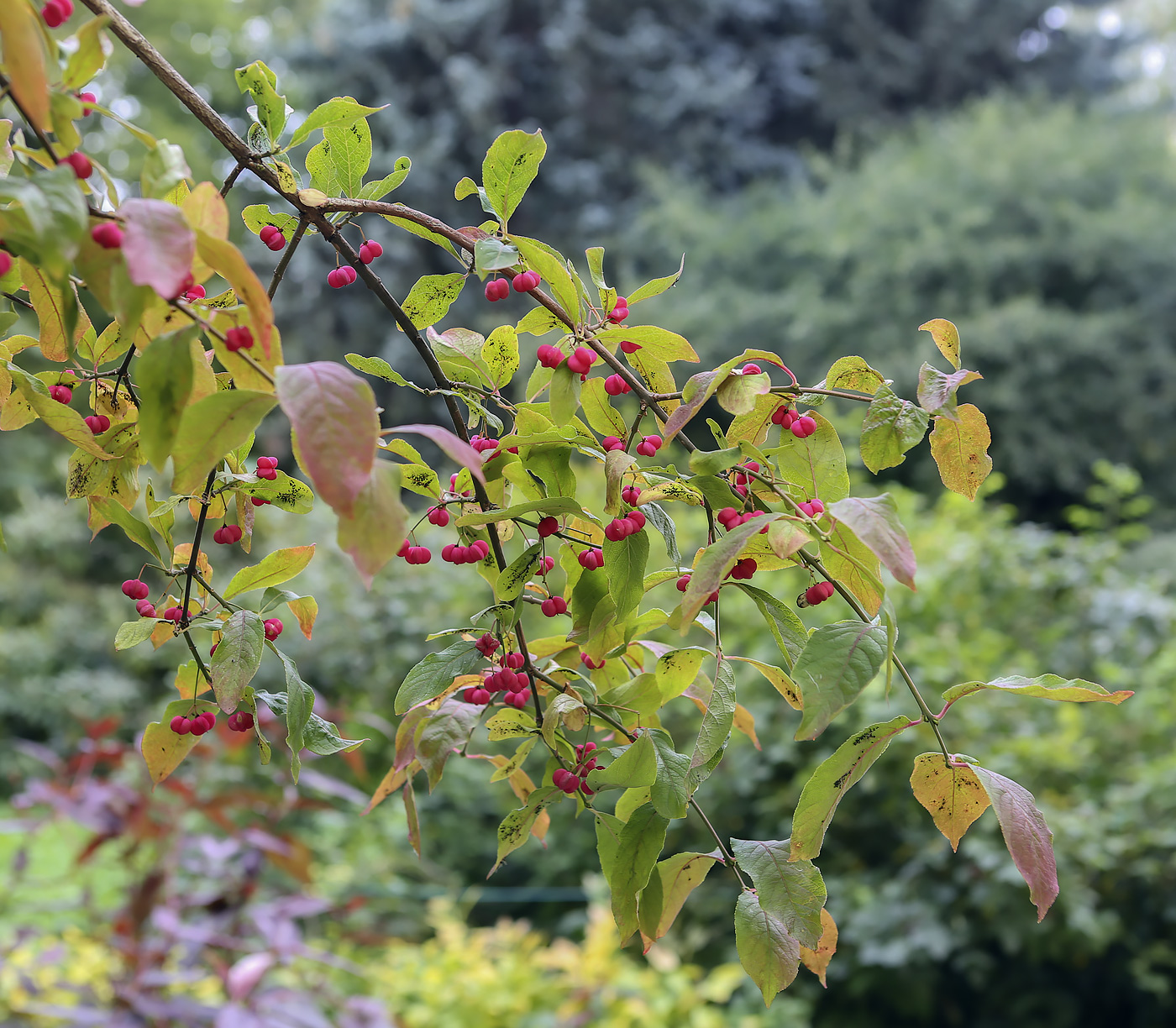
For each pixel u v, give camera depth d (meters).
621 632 0.90
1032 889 0.75
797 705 0.87
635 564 0.84
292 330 9.25
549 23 11.05
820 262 10.10
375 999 2.08
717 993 2.43
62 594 7.27
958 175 10.17
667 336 0.86
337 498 0.66
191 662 0.87
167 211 0.67
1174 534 6.80
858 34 12.27
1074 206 9.69
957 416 0.84
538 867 3.58
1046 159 10.02
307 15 11.78
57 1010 1.83
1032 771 2.67
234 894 2.05
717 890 3.05
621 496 0.82
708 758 0.80
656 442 0.88
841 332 9.55
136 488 0.90
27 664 6.34
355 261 0.88
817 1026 2.89
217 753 2.22
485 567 0.93
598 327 0.87
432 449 5.89
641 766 0.81
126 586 0.88
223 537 0.91
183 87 0.83
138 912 1.94
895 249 9.65
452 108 10.43
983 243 9.69
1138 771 2.70
